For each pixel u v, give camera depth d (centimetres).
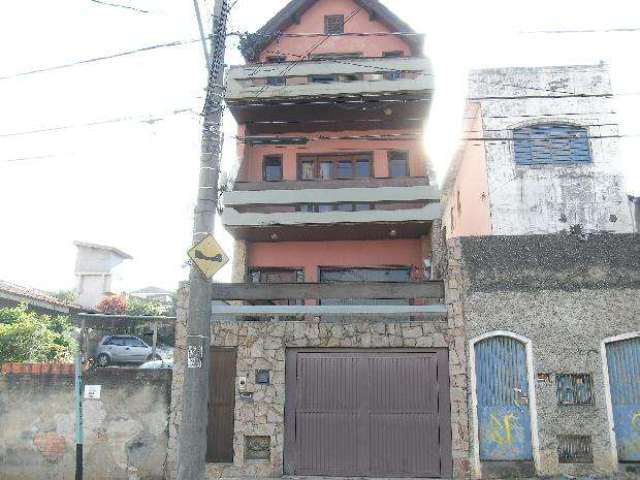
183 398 816
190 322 834
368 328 1201
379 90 1641
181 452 796
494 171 1802
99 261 4134
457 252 1221
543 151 1808
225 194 1672
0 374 1195
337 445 1170
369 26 1875
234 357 1216
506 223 1758
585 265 1205
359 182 1712
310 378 1200
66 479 1158
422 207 1661
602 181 1775
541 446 1131
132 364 2175
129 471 1153
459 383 1161
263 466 1156
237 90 1659
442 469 1141
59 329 2239
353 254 1797
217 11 921
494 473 1127
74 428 1173
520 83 1848
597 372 1159
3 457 1166
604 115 1806
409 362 1191
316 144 1838
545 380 1161
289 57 1853
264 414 1178
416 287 1227
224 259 859
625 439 1138
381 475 1152
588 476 1112
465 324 1186
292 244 1814
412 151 1822
